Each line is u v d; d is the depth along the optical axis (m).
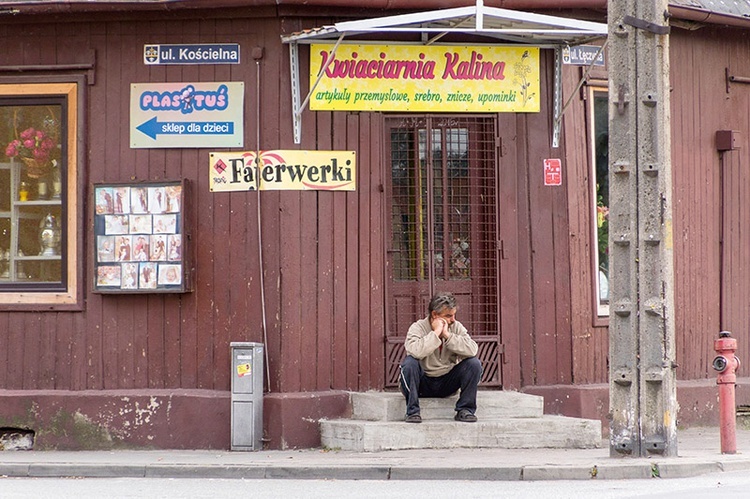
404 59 15.73
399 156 16.02
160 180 15.66
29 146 16.20
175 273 15.57
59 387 15.96
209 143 15.66
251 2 15.09
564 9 15.96
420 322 15.14
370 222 15.80
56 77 15.97
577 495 11.36
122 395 15.70
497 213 16.09
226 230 15.62
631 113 13.60
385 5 15.14
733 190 18.58
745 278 18.64
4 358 16.09
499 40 15.95
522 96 16.12
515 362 16.14
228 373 15.57
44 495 11.99
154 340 15.80
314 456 14.38
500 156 16.12
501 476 12.84
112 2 15.35
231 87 15.64
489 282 16.14
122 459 14.51
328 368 15.59
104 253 15.80
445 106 15.88
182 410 15.55
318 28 15.10
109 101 15.92
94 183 15.87
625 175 13.64
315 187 15.57
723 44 18.56
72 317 15.97
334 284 15.62
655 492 11.50
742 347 18.70
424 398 15.29
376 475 13.08
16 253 16.20
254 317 15.49
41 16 15.84
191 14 15.62
